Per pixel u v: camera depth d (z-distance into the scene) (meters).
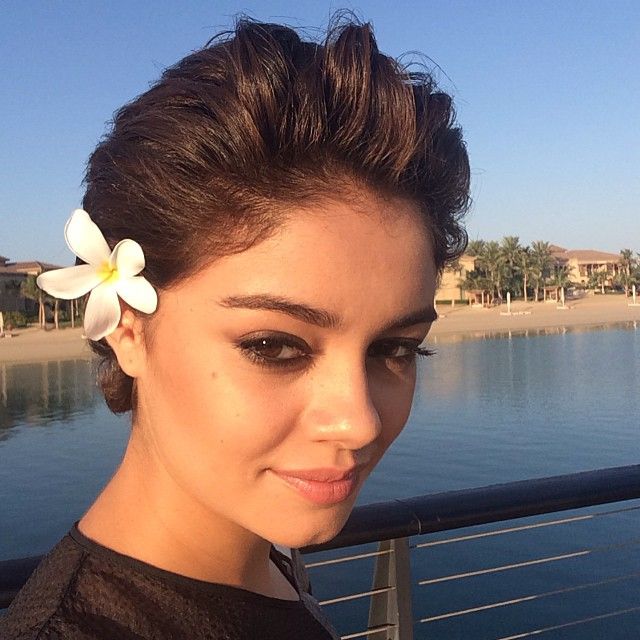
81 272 0.95
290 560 1.42
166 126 0.91
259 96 0.87
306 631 1.17
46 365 64.75
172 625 0.97
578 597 10.31
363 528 2.00
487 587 10.77
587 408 31.77
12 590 1.59
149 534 1.03
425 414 31.66
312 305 0.88
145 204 0.92
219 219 0.87
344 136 0.87
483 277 114.81
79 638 0.89
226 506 0.96
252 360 0.90
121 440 29.06
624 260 127.12
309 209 0.87
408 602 2.25
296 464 0.93
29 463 24.94
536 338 76.88
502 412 31.58
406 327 0.97
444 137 1.00
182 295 0.92
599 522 13.34
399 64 0.98
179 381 0.94
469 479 19.84
